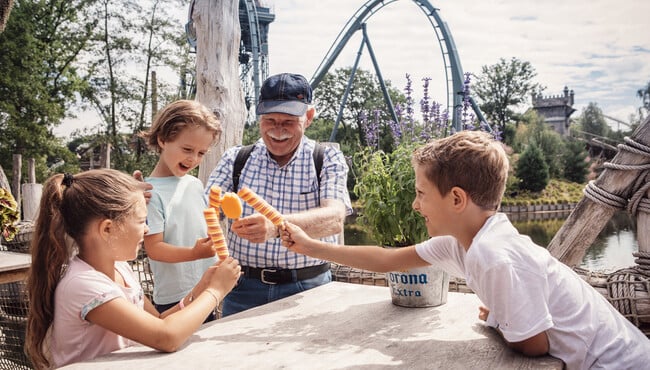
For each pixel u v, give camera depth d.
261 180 2.32
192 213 2.15
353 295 1.93
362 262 1.71
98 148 26.62
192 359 1.27
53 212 1.39
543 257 1.29
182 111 1.98
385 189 1.83
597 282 2.37
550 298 1.28
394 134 3.17
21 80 21.58
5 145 21.62
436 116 3.24
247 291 2.26
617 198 2.49
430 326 1.52
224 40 4.40
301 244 1.76
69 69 23.55
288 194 2.30
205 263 2.21
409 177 1.77
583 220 2.58
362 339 1.42
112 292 1.32
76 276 1.35
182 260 1.92
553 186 40.78
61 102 23.19
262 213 1.68
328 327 1.53
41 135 21.77
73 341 1.35
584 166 42.56
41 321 1.41
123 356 1.31
